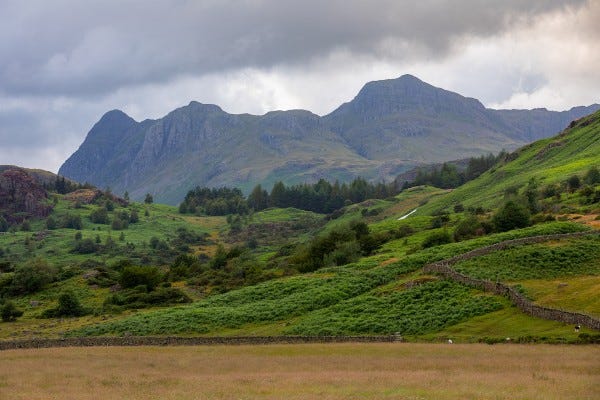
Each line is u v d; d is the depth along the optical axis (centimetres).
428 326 8862
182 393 4884
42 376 6166
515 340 7425
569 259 10962
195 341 9031
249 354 7688
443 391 4569
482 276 10475
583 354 6206
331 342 8531
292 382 5300
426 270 11694
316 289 12169
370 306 10325
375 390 4728
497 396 4306
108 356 7806
